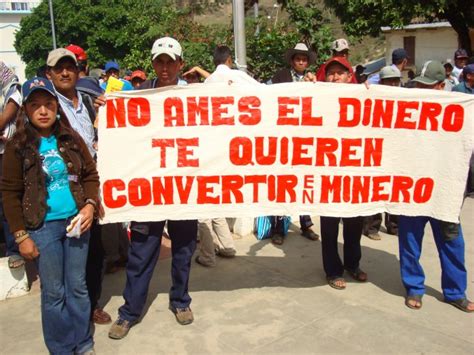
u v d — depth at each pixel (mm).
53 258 3053
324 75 4430
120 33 27703
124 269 4891
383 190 4023
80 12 28797
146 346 3500
